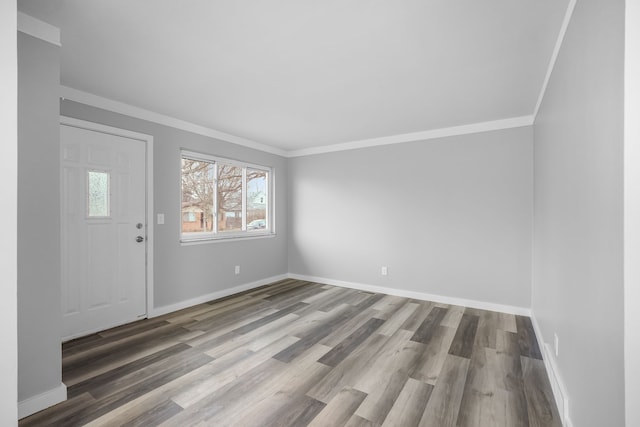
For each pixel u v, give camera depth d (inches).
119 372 84.1
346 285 180.5
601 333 44.9
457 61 84.8
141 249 125.0
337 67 88.8
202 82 99.5
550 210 86.7
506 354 96.0
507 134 135.7
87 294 109.2
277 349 99.0
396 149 163.6
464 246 145.6
